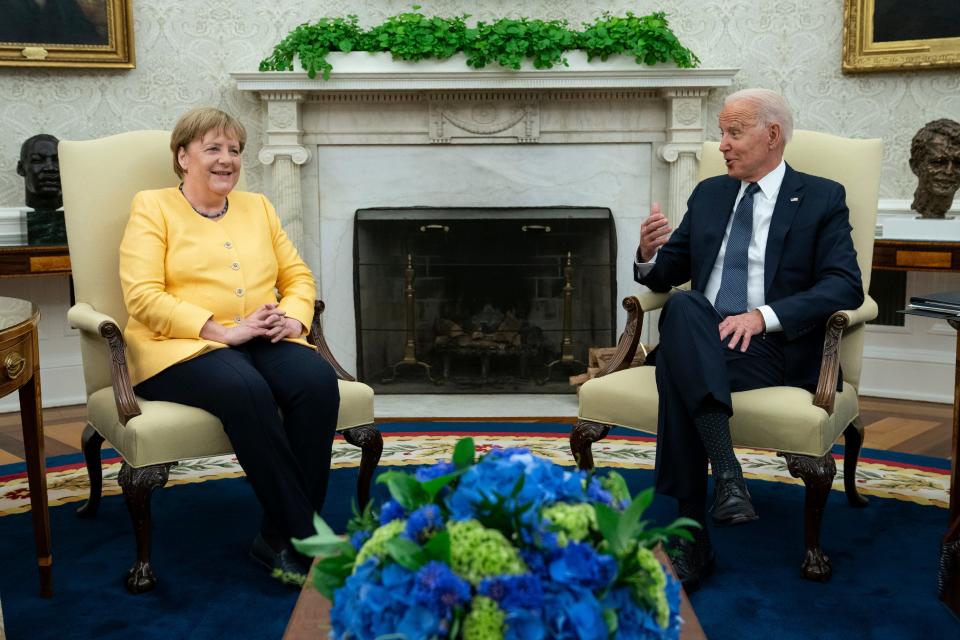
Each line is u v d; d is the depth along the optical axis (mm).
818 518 2461
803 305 2535
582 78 4535
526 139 4723
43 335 4586
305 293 2820
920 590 2416
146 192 2674
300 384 2521
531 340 4820
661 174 4762
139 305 2525
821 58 4742
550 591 996
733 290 2742
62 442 3957
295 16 4852
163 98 4789
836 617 2262
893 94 4648
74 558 2652
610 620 1007
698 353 2391
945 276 4555
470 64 4488
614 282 4754
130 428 2361
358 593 1051
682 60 4492
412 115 4719
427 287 4836
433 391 4852
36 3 4449
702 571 2443
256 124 4871
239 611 2299
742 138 2715
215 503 3139
